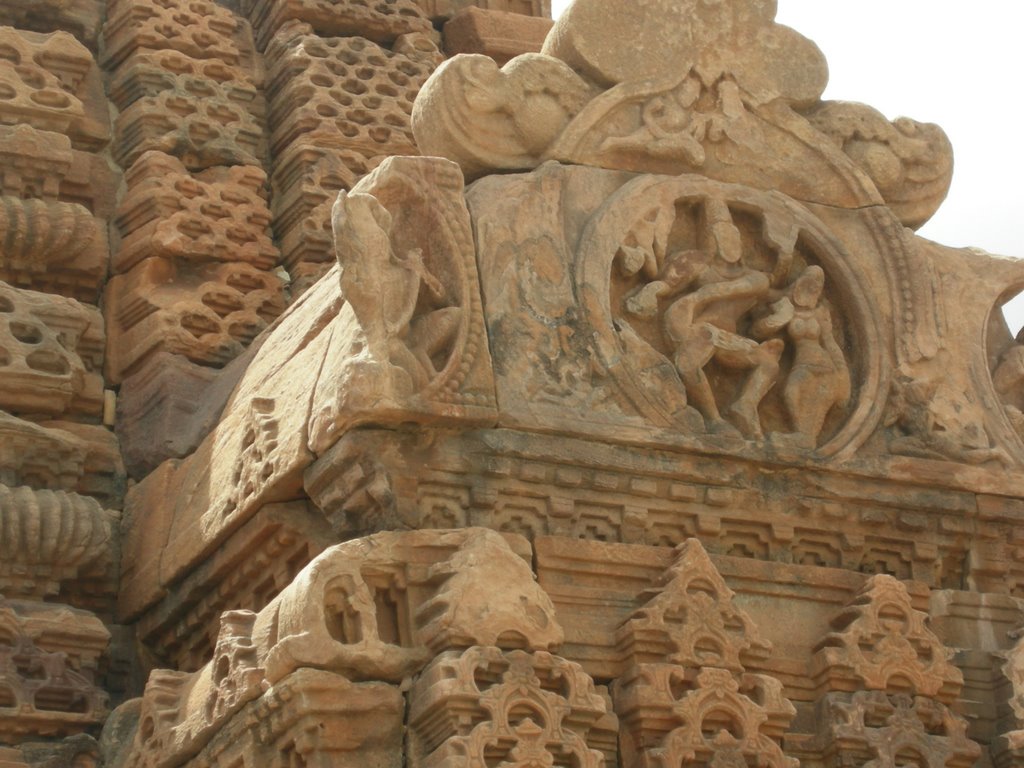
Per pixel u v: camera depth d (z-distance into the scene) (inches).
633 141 271.6
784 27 286.0
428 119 268.4
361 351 244.8
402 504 243.4
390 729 232.4
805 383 269.4
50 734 269.4
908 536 271.9
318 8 353.1
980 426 277.9
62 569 284.8
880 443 272.7
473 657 230.4
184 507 281.0
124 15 338.6
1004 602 273.3
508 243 258.4
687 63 278.4
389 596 238.8
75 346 302.8
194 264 316.8
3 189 308.7
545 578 249.0
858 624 259.3
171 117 328.5
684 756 240.8
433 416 243.9
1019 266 290.5
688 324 265.6
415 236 255.1
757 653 251.6
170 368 302.2
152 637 287.1
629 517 256.2
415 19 361.7
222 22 345.1
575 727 234.4
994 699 268.5
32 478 291.7
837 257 277.9
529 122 268.7
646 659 246.4
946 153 290.4
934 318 280.8
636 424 257.1
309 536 256.2
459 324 249.1
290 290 323.3
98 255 314.5
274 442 258.5
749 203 275.3
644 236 267.4
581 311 259.4
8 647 272.5
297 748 230.4
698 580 251.4
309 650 230.1
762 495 263.9
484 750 226.7
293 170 333.1
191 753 247.6
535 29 373.7
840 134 285.1
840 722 254.2
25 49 321.4
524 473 250.5
